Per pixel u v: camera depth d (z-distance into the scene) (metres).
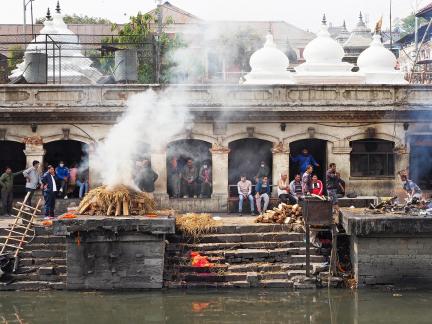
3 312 18.23
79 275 20.16
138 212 21.30
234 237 21.53
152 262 20.16
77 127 26.59
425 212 20.97
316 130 27.02
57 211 26.02
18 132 26.48
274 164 27.08
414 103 26.92
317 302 18.95
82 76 32.47
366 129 27.11
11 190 25.86
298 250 21.23
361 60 30.56
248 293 19.78
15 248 21.28
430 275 20.27
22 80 31.09
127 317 17.81
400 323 17.27
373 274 20.27
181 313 18.09
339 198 23.41
